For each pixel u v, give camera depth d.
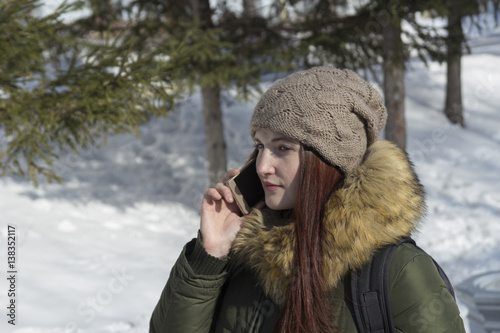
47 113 4.16
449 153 10.15
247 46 6.55
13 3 3.83
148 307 4.22
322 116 1.16
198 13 6.63
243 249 1.27
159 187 8.64
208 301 1.32
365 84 1.28
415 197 1.18
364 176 1.17
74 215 6.65
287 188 1.24
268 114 1.21
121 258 5.30
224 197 1.37
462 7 6.27
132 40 4.33
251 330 1.25
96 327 3.82
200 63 6.03
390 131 6.71
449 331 1.10
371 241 1.11
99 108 4.21
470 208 7.70
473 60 14.82
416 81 13.62
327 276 1.13
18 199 6.83
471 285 2.67
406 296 1.10
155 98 4.41
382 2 5.94
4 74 3.95
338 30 6.70
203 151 10.03
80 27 6.19
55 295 4.31
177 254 5.59
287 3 6.72
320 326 1.12
